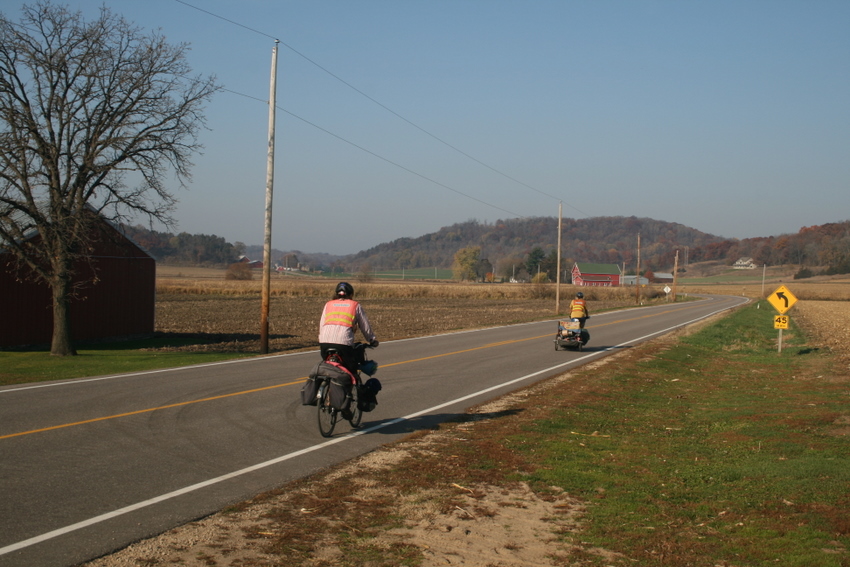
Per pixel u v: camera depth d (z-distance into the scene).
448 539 5.25
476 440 8.74
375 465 7.42
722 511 6.00
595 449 8.41
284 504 6.00
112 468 6.98
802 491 6.48
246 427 9.19
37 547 4.86
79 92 20.14
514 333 29.73
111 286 27.08
